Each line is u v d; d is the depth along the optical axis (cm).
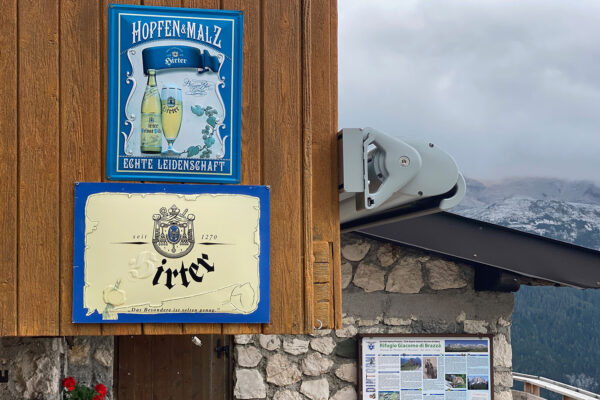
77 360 584
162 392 754
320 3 413
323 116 409
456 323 737
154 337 758
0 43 375
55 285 370
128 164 378
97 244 372
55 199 373
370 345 721
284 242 386
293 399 713
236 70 389
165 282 375
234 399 715
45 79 377
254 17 393
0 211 370
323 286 397
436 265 740
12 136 373
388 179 407
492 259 689
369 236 731
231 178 385
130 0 384
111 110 379
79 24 380
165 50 384
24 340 470
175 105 383
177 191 379
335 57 413
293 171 390
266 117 390
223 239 380
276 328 382
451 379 729
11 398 466
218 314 377
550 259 695
